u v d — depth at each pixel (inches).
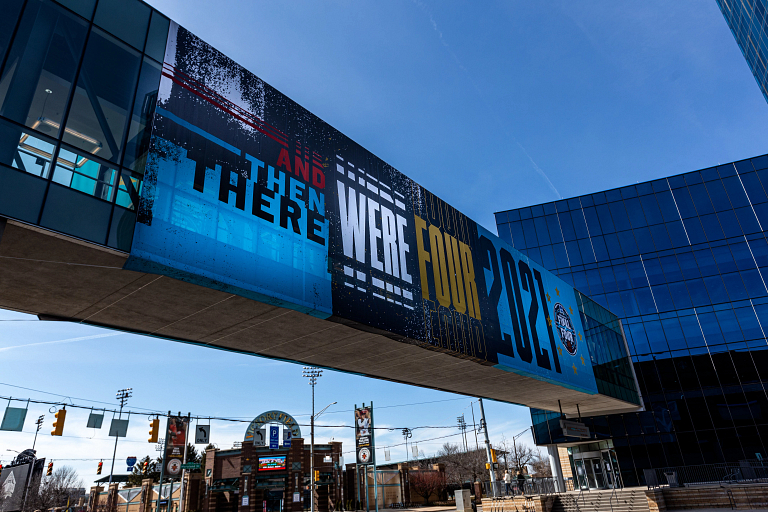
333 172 736.3
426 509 2336.4
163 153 516.1
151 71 537.0
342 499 2394.2
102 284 517.3
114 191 464.4
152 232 480.4
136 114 506.3
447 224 968.3
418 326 791.1
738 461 1396.4
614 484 1360.7
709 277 1641.2
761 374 1473.9
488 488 1430.9
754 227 1646.2
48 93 445.1
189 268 498.9
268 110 666.8
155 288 533.3
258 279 565.0
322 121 753.6
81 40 486.3
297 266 620.4
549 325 1166.3
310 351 802.8
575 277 1797.5
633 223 1790.1
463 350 868.6
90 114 469.4
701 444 1445.6
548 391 1205.7
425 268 859.4
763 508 1059.9
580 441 1546.5
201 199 536.4
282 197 636.1
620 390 1411.2
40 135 428.1
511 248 1154.7
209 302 578.2
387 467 3110.2
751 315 1552.7
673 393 1531.7
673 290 1665.8
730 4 2429.9
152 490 2588.6
